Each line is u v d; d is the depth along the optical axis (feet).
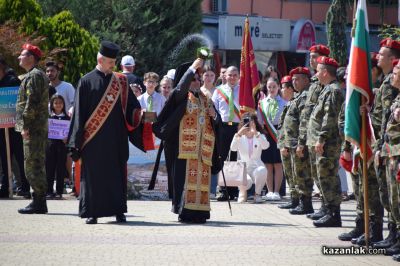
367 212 44.14
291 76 64.95
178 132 53.52
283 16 132.87
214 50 120.06
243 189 66.54
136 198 69.10
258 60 124.98
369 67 45.24
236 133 68.28
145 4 103.86
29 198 65.92
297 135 59.31
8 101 63.87
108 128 52.21
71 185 74.23
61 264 39.63
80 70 89.92
